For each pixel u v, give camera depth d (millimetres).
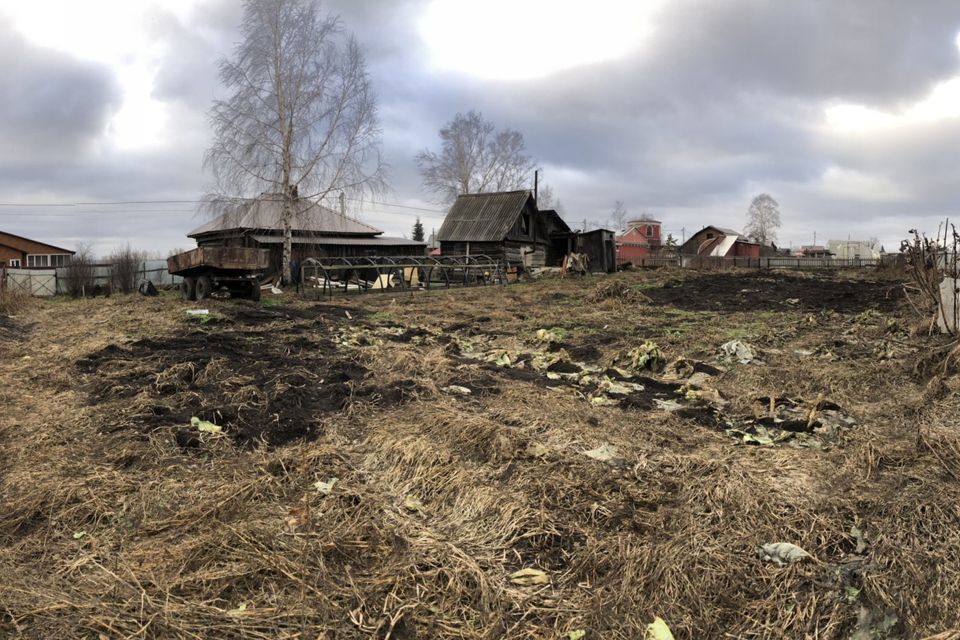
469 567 2887
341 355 8109
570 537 3143
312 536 3174
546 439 4473
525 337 9797
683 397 5891
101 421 5027
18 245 45312
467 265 25422
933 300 8664
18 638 2316
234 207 25531
